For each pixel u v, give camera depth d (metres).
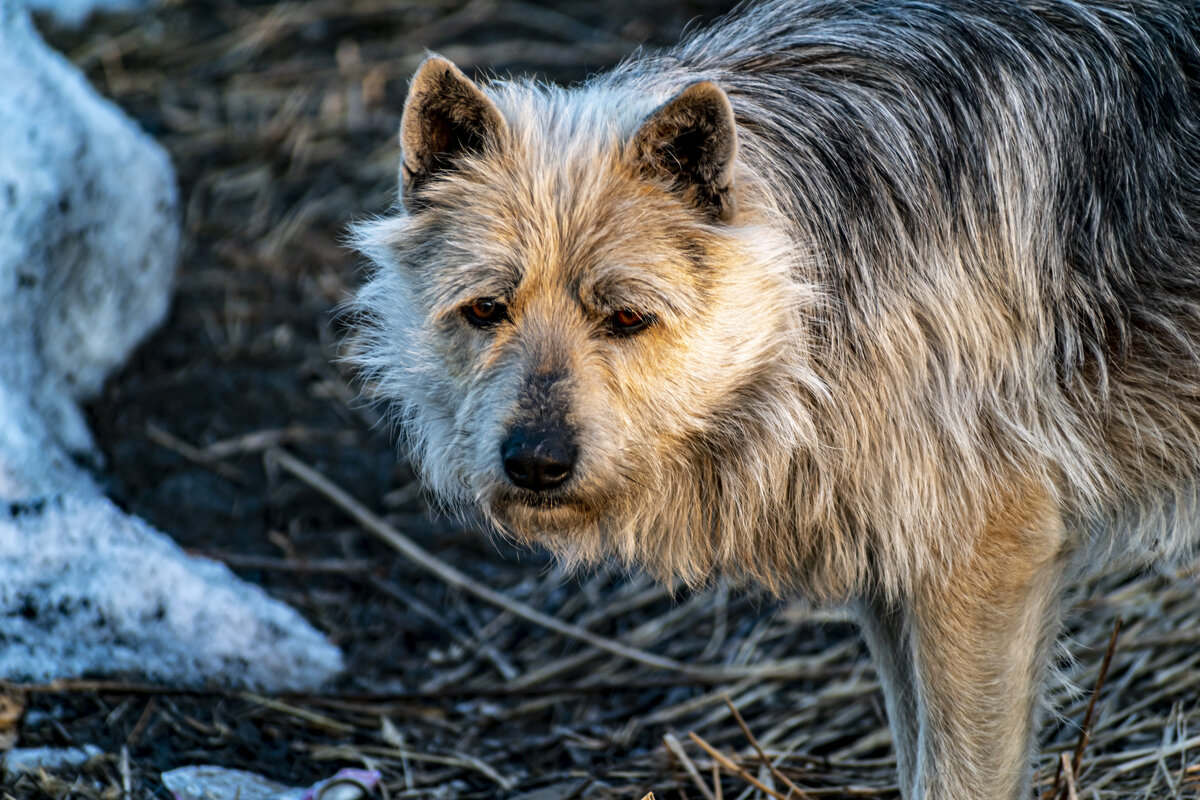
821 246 8.21
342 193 17.52
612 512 8.56
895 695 9.11
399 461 14.16
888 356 8.17
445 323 8.26
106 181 13.82
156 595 10.64
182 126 18.58
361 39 20.47
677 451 8.33
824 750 10.74
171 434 13.98
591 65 19.08
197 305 15.69
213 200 17.42
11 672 9.95
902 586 8.63
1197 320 8.40
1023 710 8.34
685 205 7.90
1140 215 8.46
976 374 8.17
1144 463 8.63
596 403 7.85
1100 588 12.22
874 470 8.30
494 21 20.61
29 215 12.62
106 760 9.59
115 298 14.09
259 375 14.83
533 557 13.38
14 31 14.27
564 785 10.17
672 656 12.12
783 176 8.21
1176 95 8.66
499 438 7.88
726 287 7.89
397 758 10.46
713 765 9.91
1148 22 8.79
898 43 8.56
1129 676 10.84
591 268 7.77
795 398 8.16
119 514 11.07
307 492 13.66
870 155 8.26
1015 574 8.28
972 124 8.24
